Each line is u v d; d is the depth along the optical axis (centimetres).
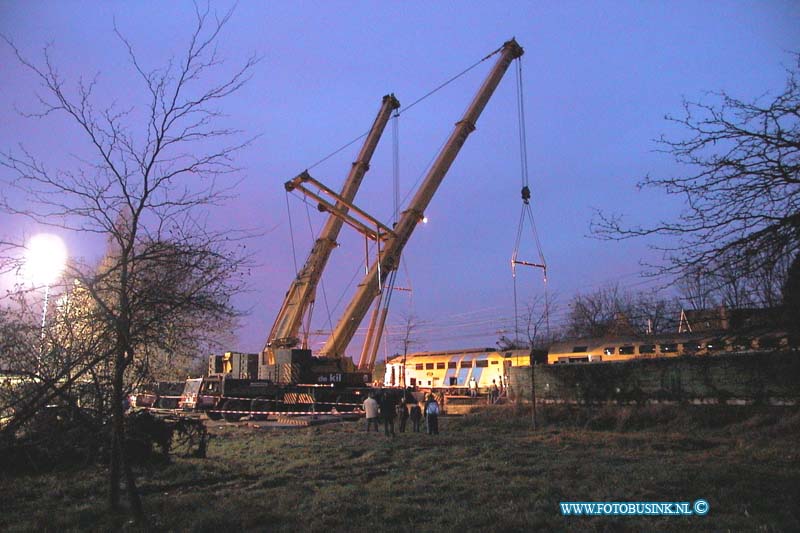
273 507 936
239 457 1512
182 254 856
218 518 838
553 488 1022
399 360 5078
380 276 3581
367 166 3841
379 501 966
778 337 862
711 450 1550
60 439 980
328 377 3347
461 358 4547
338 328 3516
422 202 3688
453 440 1869
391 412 2106
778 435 1698
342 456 1517
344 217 3578
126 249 847
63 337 855
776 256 741
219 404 3188
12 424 883
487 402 3297
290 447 1719
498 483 1096
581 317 4766
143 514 845
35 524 834
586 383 2516
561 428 2242
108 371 882
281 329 3438
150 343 855
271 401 3197
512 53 3912
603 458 1405
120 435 853
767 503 898
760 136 760
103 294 867
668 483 1054
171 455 1484
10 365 833
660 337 2900
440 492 1031
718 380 2091
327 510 902
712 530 773
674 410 2125
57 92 840
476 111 3831
